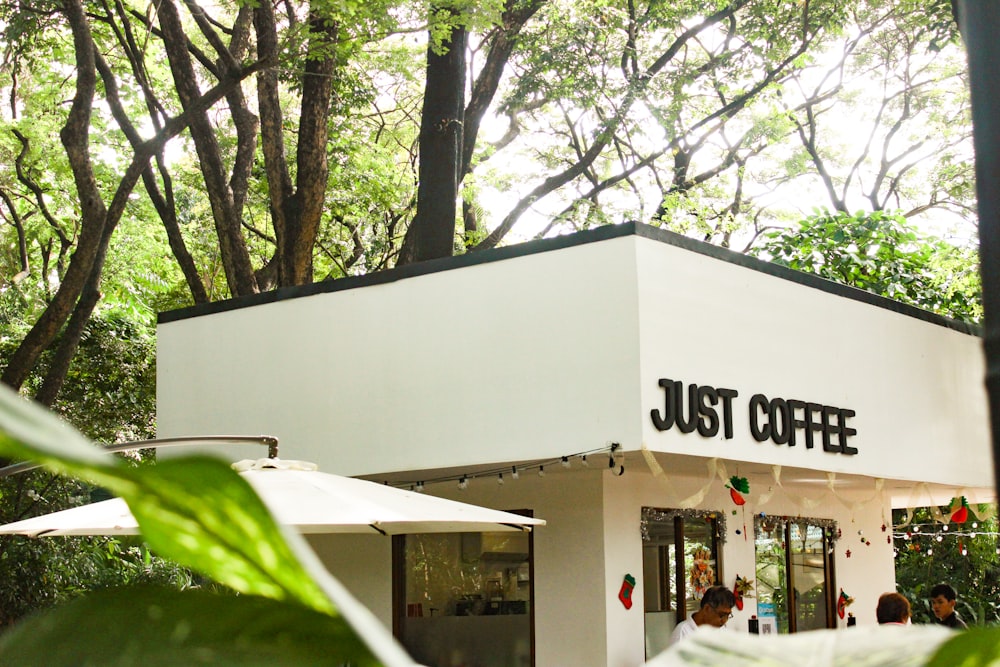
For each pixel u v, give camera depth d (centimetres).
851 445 1058
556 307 916
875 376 1101
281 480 782
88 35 1321
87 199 1277
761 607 1203
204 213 2389
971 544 1827
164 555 46
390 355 1020
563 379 902
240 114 1750
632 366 863
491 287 959
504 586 1062
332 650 48
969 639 48
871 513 1452
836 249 1551
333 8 1208
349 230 2388
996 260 116
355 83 1714
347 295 1059
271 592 48
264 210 2189
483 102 1781
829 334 1051
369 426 1024
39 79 1881
